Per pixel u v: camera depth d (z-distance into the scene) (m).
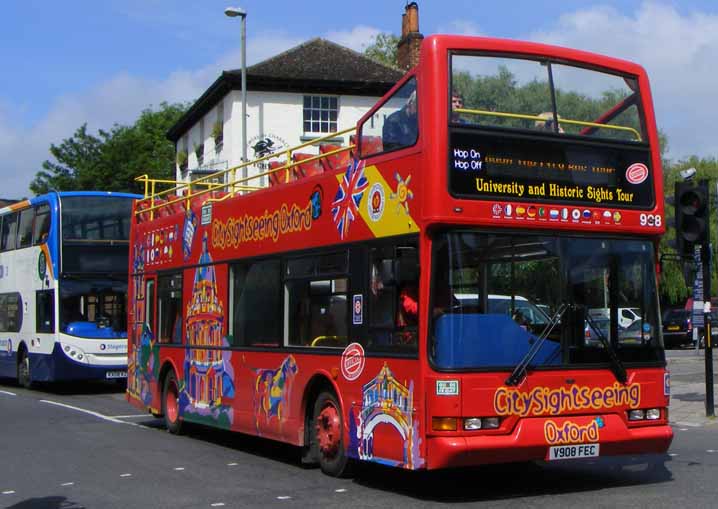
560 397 8.91
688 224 15.45
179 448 13.51
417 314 8.85
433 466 8.52
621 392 9.21
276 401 11.67
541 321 8.98
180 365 14.85
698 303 35.06
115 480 10.73
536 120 9.26
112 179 61.91
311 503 9.06
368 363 9.65
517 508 8.55
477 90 9.06
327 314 10.59
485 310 8.79
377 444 9.44
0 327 27.14
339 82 36.03
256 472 11.16
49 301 23.64
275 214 12.00
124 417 18.05
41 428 16.12
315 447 11.02
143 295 16.84
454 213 8.74
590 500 8.88
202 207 14.38
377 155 9.74
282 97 36.06
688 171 15.42
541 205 9.11
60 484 10.52
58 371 23.09
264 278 12.19
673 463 11.27
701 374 25.59
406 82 9.35
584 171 9.41
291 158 12.19
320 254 10.81
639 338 9.45
